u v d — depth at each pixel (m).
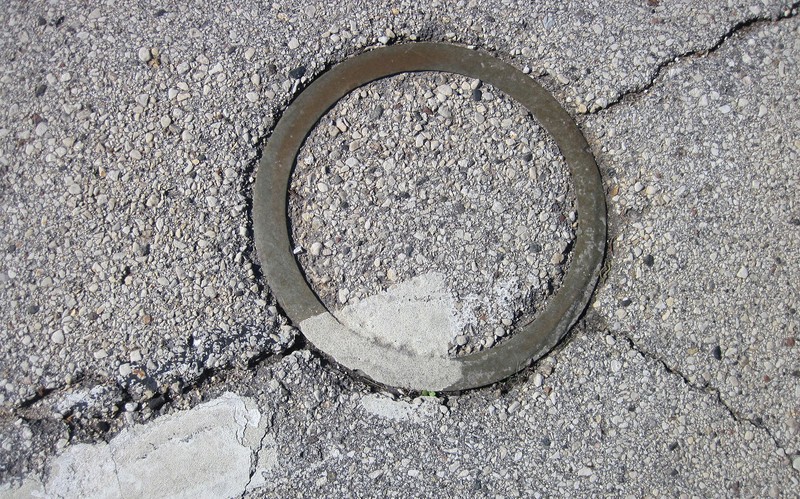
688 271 0.71
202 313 0.69
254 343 0.69
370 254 0.71
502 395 0.69
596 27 0.74
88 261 0.70
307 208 0.71
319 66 0.73
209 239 0.70
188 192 0.71
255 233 0.71
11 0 0.75
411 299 0.70
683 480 0.68
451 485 0.68
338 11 0.74
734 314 0.70
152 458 0.68
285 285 0.70
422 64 0.73
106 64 0.73
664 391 0.69
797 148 0.72
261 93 0.72
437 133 0.72
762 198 0.71
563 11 0.74
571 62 0.73
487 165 0.72
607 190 0.72
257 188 0.71
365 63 0.73
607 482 0.68
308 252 0.71
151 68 0.73
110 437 0.68
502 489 0.67
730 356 0.69
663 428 0.68
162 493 0.67
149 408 0.68
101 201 0.71
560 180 0.72
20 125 0.72
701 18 0.74
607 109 0.73
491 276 0.71
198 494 0.67
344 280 0.71
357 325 0.70
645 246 0.71
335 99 0.73
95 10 0.74
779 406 0.69
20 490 0.67
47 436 0.68
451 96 0.73
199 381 0.69
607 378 0.69
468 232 0.71
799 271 0.70
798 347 0.70
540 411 0.69
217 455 0.68
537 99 0.73
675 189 0.72
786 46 0.74
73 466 0.68
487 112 0.73
